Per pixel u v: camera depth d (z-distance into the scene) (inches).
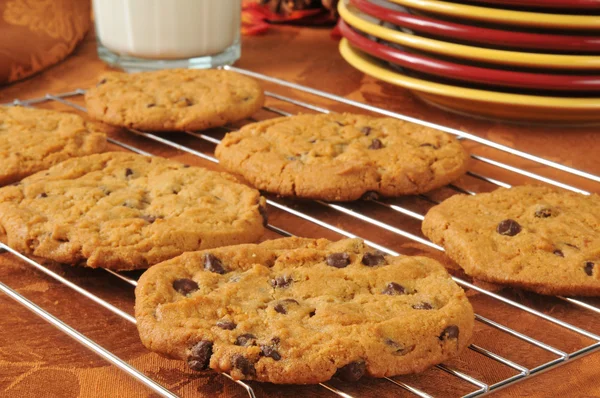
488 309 20.0
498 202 21.6
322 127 23.8
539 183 23.0
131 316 19.0
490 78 23.8
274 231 21.5
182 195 21.6
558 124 25.1
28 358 18.9
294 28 30.8
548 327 19.6
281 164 22.4
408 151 22.8
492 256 20.3
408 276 19.6
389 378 18.5
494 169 23.5
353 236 20.8
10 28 26.2
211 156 23.7
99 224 20.7
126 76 25.7
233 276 19.6
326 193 22.0
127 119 24.0
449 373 18.5
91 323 19.6
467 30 23.6
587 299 20.2
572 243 20.6
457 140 23.4
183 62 27.2
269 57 28.6
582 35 23.5
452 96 24.2
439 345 18.6
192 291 19.2
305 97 26.3
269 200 22.3
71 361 18.9
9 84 26.7
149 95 24.8
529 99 23.8
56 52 27.4
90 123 24.0
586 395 18.6
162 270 19.5
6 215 20.8
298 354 18.2
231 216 21.0
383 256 19.9
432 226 21.1
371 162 22.3
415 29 24.2
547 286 20.0
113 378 18.6
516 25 23.5
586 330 19.6
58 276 19.8
